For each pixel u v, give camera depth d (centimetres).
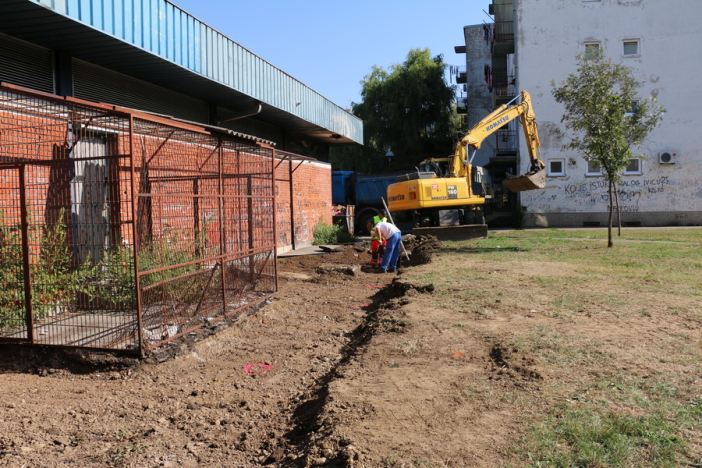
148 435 456
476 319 722
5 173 705
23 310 644
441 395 461
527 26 3131
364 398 462
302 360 681
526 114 2044
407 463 341
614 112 1487
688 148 2989
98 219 717
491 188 3059
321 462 361
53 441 441
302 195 1964
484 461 340
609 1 3062
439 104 4306
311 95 1888
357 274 1370
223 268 807
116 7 915
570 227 3044
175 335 679
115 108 560
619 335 620
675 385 461
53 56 961
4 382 572
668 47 3012
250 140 856
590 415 398
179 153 959
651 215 3017
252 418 500
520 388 466
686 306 764
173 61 1078
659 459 332
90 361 609
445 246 1694
